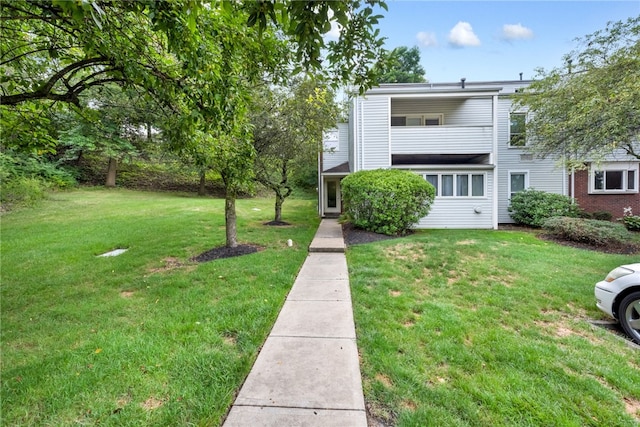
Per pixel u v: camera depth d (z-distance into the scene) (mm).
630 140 7496
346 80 2744
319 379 2230
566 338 2973
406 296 4027
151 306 3721
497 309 3635
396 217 8438
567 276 4867
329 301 3854
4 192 11391
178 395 2078
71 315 3537
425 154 11148
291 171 11898
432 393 2100
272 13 1781
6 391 2168
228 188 6352
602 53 7660
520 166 11977
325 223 11500
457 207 10562
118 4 2316
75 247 6770
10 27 2959
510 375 2324
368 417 1882
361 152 11148
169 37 2459
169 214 10883
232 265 5406
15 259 5961
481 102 12039
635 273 3131
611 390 2197
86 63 2893
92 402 2029
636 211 11383
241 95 3221
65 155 17203
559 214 10273
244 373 2314
